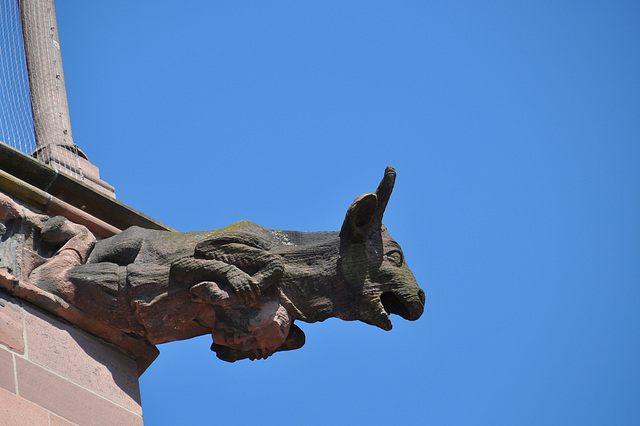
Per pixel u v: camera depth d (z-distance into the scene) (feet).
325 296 73.31
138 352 76.69
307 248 74.18
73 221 80.38
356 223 74.02
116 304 73.97
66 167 88.53
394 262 74.08
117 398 73.15
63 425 68.39
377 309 72.49
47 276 74.23
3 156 79.25
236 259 72.18
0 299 71.46
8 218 75.87
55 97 94.17
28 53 96.63
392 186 73.46
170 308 73.31
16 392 67.31
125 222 83.05
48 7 100.07
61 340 72.84
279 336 72.33
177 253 74.23
